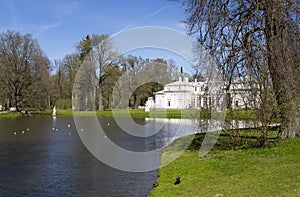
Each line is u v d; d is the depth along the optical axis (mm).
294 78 11234
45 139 23203
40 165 13758
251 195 6887
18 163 14195
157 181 10336
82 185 10547
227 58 11859
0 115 48250
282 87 11109
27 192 9883
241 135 12352
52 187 10375
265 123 11508
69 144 20422
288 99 11273
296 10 11328
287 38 11562
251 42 11133
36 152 17219
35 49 54125
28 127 32875
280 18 11227
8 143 21078
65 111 54406
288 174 8016
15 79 51188
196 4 12734
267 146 11820
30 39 53438
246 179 8234
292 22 11414
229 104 11844
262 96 11156
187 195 7934
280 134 12859
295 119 12445
